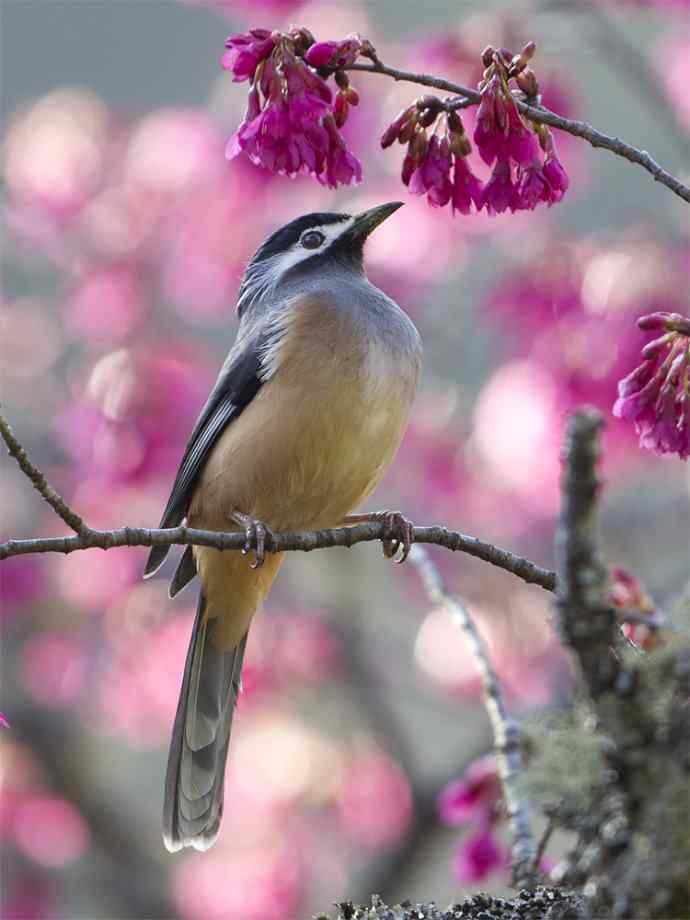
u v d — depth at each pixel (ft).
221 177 40.47
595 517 12.90
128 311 40.98
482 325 37.47
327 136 18.52
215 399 25.73
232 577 25.84
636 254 33.68
